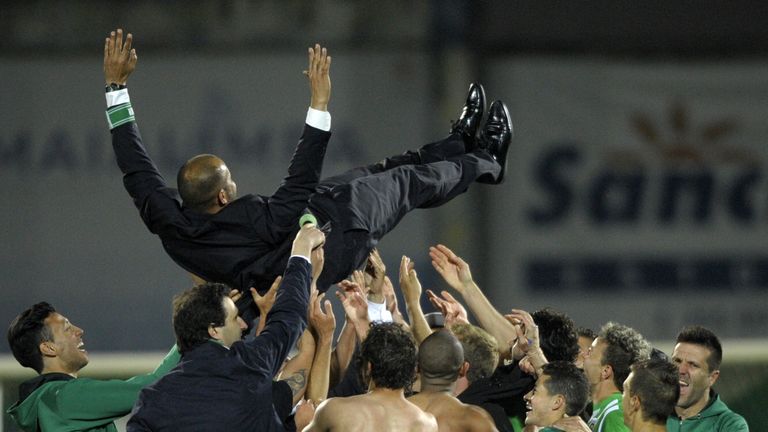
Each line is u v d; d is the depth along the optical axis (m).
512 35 53.22
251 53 52.75
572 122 53.34
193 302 15.48
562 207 52.88
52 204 51.84
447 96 52.31
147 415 14.82
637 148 53.31
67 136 52.41
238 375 15.03
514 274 52.41
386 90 52.50
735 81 53.66
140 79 52.31
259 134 52.38
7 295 51.06
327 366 17.36
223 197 17.23
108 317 51.12
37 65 52.66
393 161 20.36
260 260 17.12
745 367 25.89
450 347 17.47
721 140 53.44
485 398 18.88
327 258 17.47
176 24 52.75
